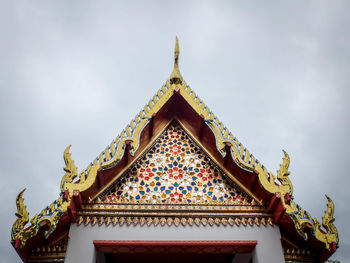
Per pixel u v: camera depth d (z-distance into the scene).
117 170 9.96
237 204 9.64
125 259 11.38
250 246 8.96
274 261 8.74
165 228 9.05
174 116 11.45
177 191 10.02
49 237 8.98
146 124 10.15
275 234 9.13
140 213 9.27
